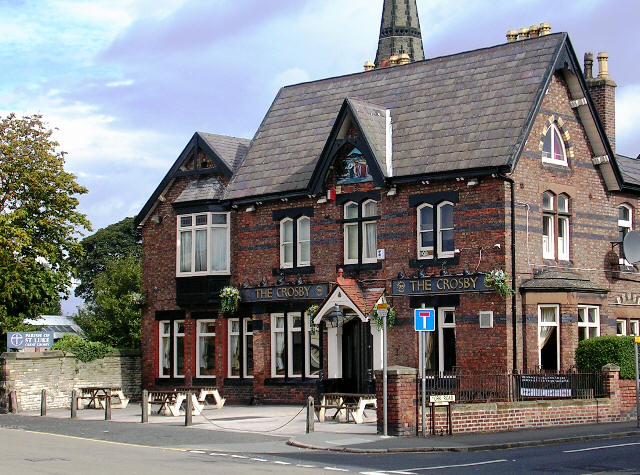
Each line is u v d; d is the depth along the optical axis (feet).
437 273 105.09
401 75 121.90
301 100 130.11
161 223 134.41
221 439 81.76
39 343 125.59
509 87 107.96
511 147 100.94
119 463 64.23
